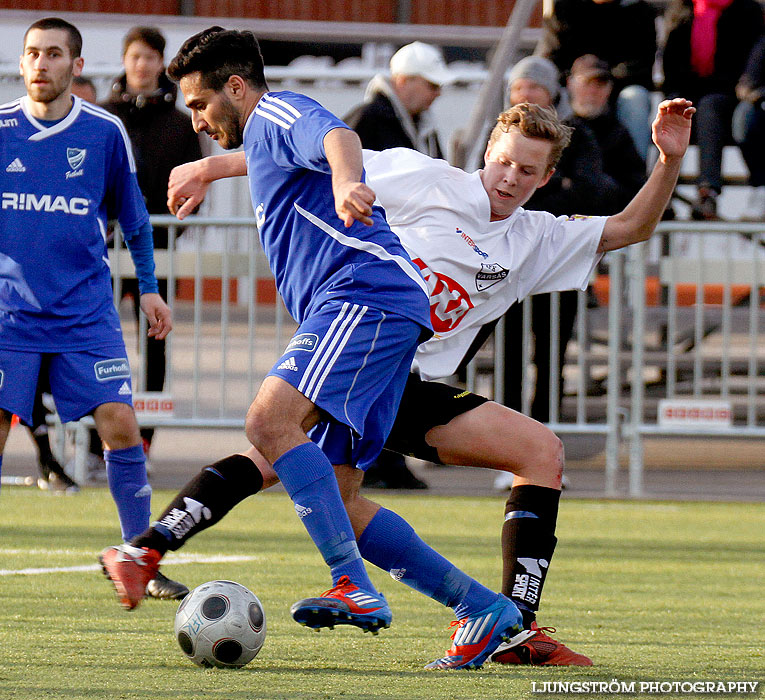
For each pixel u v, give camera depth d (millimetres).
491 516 26109
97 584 17156
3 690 10586
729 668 12359
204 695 10453
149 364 29969
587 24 34375
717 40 35469
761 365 36000
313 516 11273
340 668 12023
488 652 12148
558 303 29578
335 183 10695
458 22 55031
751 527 25484
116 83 29734
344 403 11461
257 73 12180
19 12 39906
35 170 16547
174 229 29938
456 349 13586
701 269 30766
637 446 30312
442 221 13102
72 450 31375
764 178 36125
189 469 33062
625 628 14922
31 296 16531
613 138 30281
